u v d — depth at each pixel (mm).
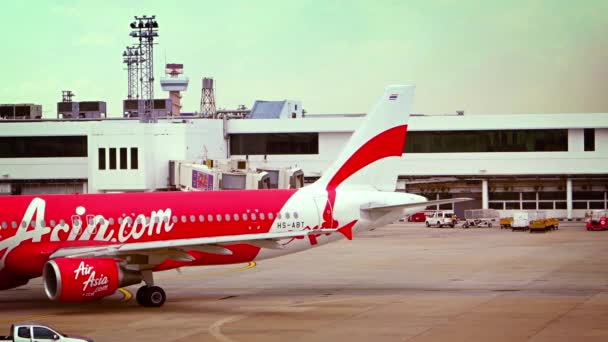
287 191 49938
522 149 122875
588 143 122375
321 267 63625
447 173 123750
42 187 119812
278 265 65688
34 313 41906
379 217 51125
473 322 37969
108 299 47188
